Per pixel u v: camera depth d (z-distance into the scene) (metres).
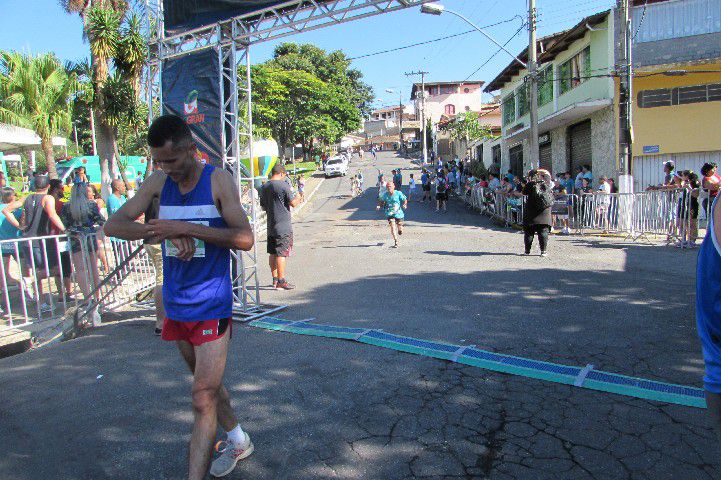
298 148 62.44
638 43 16.33
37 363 4.83
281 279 8.02
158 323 5.64
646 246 11.20
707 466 2.89
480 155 39.22
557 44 19.53
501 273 8.48
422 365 4.42
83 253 6.57
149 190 2.72
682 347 4.71
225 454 2.98
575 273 8.31
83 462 3.11
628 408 3.57
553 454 3.05
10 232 7.59
